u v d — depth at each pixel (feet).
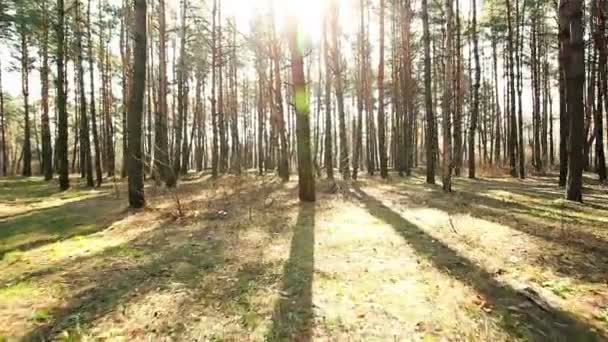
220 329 12.23
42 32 67.51
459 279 15.66
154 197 41.52
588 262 16.98
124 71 72.59
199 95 102.17
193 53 85.46
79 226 27.63
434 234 22.33
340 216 28.30
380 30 63.41
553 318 12.48
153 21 71.46
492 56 101.35
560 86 48.34
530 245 19.54
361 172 93.56
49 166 78.59
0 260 19.63
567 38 32.89
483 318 12.59
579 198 33.04
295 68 33.81
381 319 12.66
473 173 65.26
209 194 42.11
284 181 58.95
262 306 13.71
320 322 12.54
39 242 23.26
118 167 128.26
